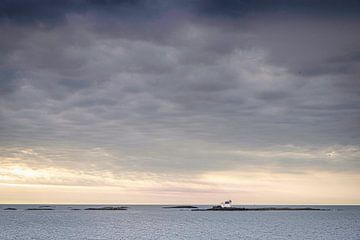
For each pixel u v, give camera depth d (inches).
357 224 5049.2
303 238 3417.8
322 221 5723.4
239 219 6353.3
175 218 6766.7
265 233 3811.5
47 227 4576.8
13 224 5083.7
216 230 4146.2
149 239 3351.4
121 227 4579.2
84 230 4156.0
